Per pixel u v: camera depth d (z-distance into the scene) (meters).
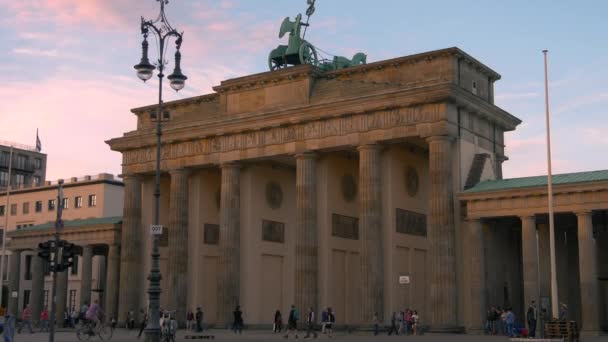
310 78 89.62
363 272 81.62
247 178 95.88
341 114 85.25
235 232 93.38
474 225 76.38
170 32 54.34
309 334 71.94
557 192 71.19
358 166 95.81
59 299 117.31
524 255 72.69
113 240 111.75
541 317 64.06
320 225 89.12
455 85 78.62
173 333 60.53
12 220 168.62
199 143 98.06
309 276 85.50
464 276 78.44
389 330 77.81
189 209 101.44
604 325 82.94
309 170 87.75
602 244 83.19
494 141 89.81
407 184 88.50
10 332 52.06
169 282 97.75
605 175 72.81
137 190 105.31
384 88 84.06
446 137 78.88
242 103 95.06
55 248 43.59
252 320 92.69
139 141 103.31
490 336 69.81
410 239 87.44
